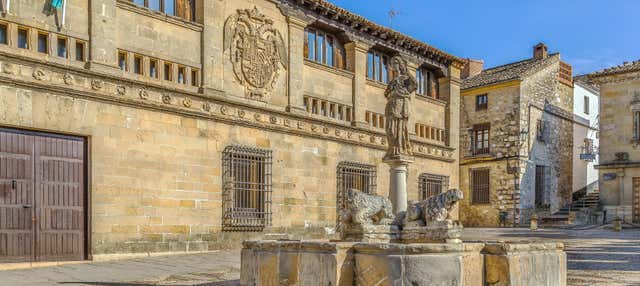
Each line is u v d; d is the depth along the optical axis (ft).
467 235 97.55
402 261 28.09
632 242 80.64
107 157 58.85
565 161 151.53
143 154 61.87
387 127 58.85
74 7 57.93
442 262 28.45
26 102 52.95
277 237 75.31
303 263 30.76
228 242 69.72
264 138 75.36
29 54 54.29
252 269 33.76
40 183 54.70
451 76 110.73
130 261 56.90
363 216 39.93
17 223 52.95
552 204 144.36
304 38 84.58
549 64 145.79
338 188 85.56
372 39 94.48
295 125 79.82
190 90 67.82
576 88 158.92
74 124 56.39
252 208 73.31
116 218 59.16
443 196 39.06
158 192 62.90
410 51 102.37
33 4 55.01
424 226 39.70
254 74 75.00
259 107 74.54
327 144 84.69
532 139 138.41
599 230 112.88
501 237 91.15
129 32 62.44
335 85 88.02
